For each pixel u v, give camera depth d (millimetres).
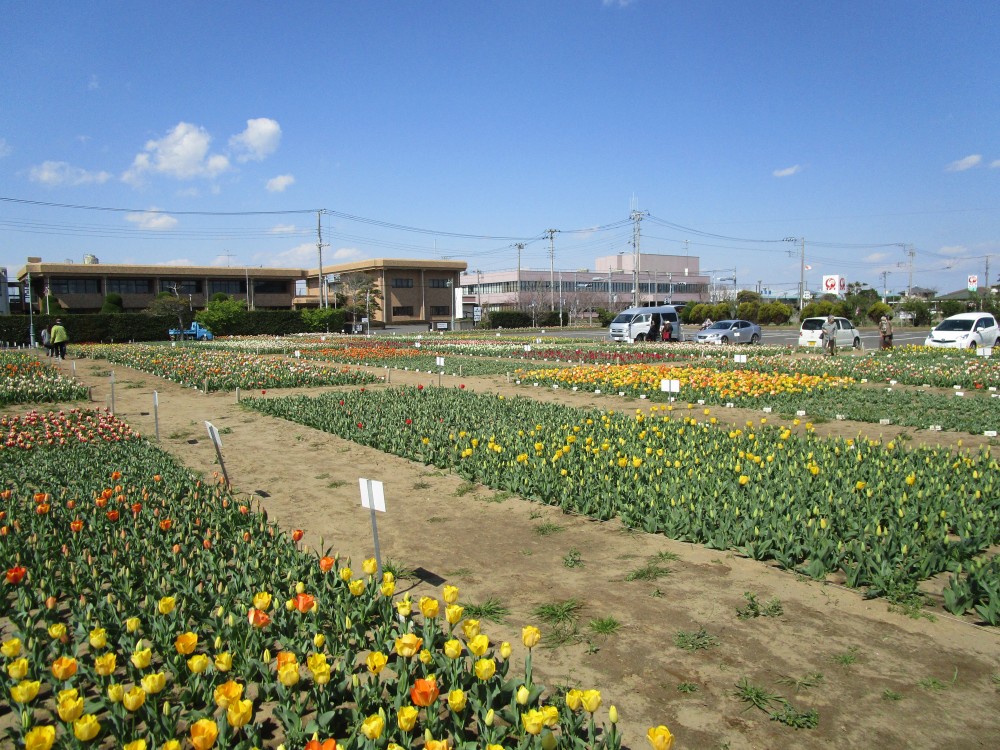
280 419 13602
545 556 6211
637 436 10289
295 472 9422
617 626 4848
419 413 12820
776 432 10711
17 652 3732
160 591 4930
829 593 5297
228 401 16531
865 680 4125
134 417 14188
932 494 6922
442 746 2865
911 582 5312
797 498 6930
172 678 4160
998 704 3869
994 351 26828
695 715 3816
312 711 3836
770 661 4352
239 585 5145
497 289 107188
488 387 18953
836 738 3600
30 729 3363
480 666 3377
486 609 5113
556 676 4227
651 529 6691
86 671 4008
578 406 15125
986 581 5000
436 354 30688
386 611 4570
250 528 6492
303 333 57344
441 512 7547
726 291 131125
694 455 8781
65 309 59656
